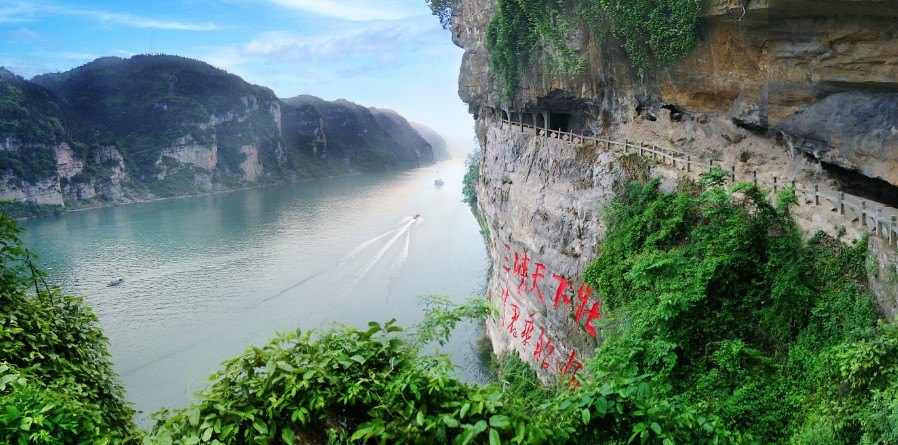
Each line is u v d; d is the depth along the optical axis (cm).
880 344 1401
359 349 661
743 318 1869
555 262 2925
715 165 2428
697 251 2058
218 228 10612
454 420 566
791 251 1858
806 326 1738
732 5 2345
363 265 7594
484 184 4544
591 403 623
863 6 1991
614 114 3181
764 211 1928
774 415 1612
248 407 597
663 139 2861
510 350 3703
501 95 4016
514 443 570
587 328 2572
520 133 3819
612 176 2700
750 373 1714
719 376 1738
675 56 2684
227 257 8219
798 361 1681
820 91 2239
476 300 771
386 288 6569
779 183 2066
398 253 8125
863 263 1673
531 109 3703
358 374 639
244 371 630
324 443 609
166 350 4975
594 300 2525
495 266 4475
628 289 2252
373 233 9681
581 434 632
